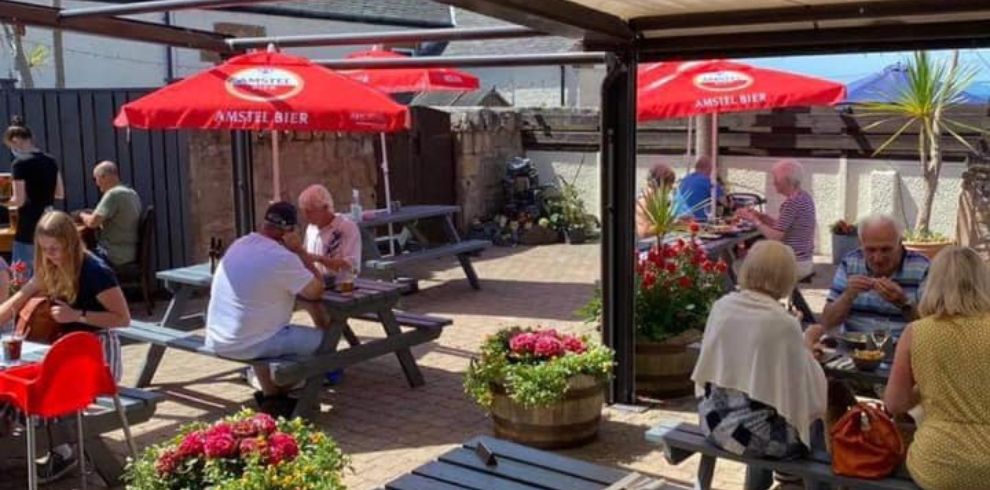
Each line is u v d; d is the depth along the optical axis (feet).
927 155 34.71
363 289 19.76
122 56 49.34
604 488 10.91
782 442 12.16
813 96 26.45
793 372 12.03
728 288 23.73
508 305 29.68
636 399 19.13
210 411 19.15
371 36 25.49
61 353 12.41
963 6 14.07
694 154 40.63
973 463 10.36
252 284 17.65
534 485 11.05
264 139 33.78
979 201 31.94
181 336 19.56
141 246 28.66
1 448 13.89
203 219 32.45
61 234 15.07
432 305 29.76
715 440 12.75
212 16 49.90
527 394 15.85
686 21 16.62
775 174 24.52
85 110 30.12
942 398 10.69
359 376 21.52
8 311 15.70
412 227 34.58
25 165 25.39
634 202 18.20
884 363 13.89
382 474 15.53
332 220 21.29
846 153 37.09
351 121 18.81
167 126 18.21
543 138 45.42
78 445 14.15
